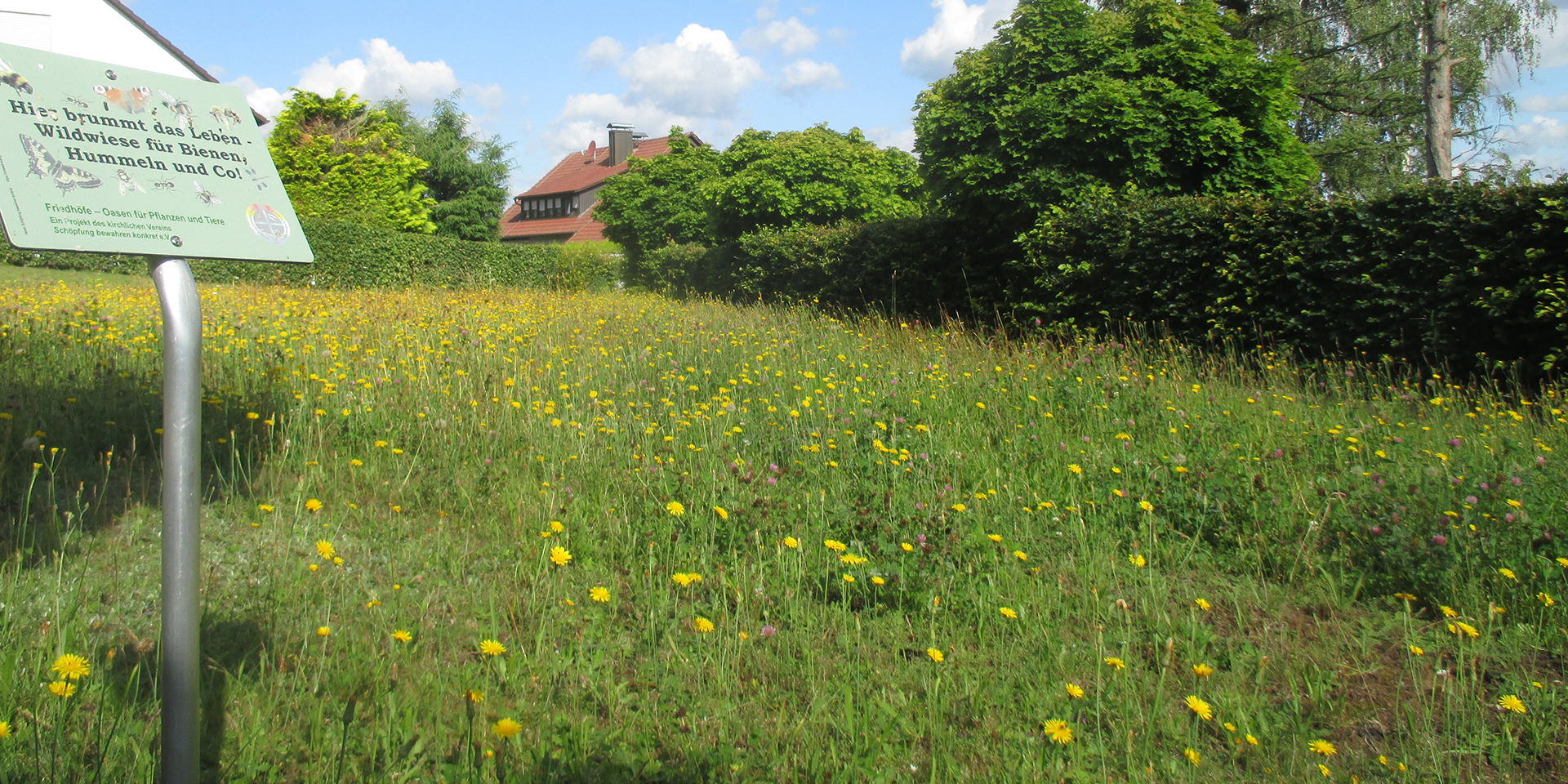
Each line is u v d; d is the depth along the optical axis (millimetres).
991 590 3191
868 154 22359
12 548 2936
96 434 4137
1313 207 8023
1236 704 2588
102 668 2318
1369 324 7652
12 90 1634
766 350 7562
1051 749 2332
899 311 12836
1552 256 6570
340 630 2658
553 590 3129
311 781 1981
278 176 2035
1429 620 3221
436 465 4328
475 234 43344
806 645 2758
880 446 4441
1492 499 3910
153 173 1786
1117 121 10406
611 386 6008
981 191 11250
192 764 1652
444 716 2301
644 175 28969
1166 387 6699
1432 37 15977
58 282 11656
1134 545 3725
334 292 13812
